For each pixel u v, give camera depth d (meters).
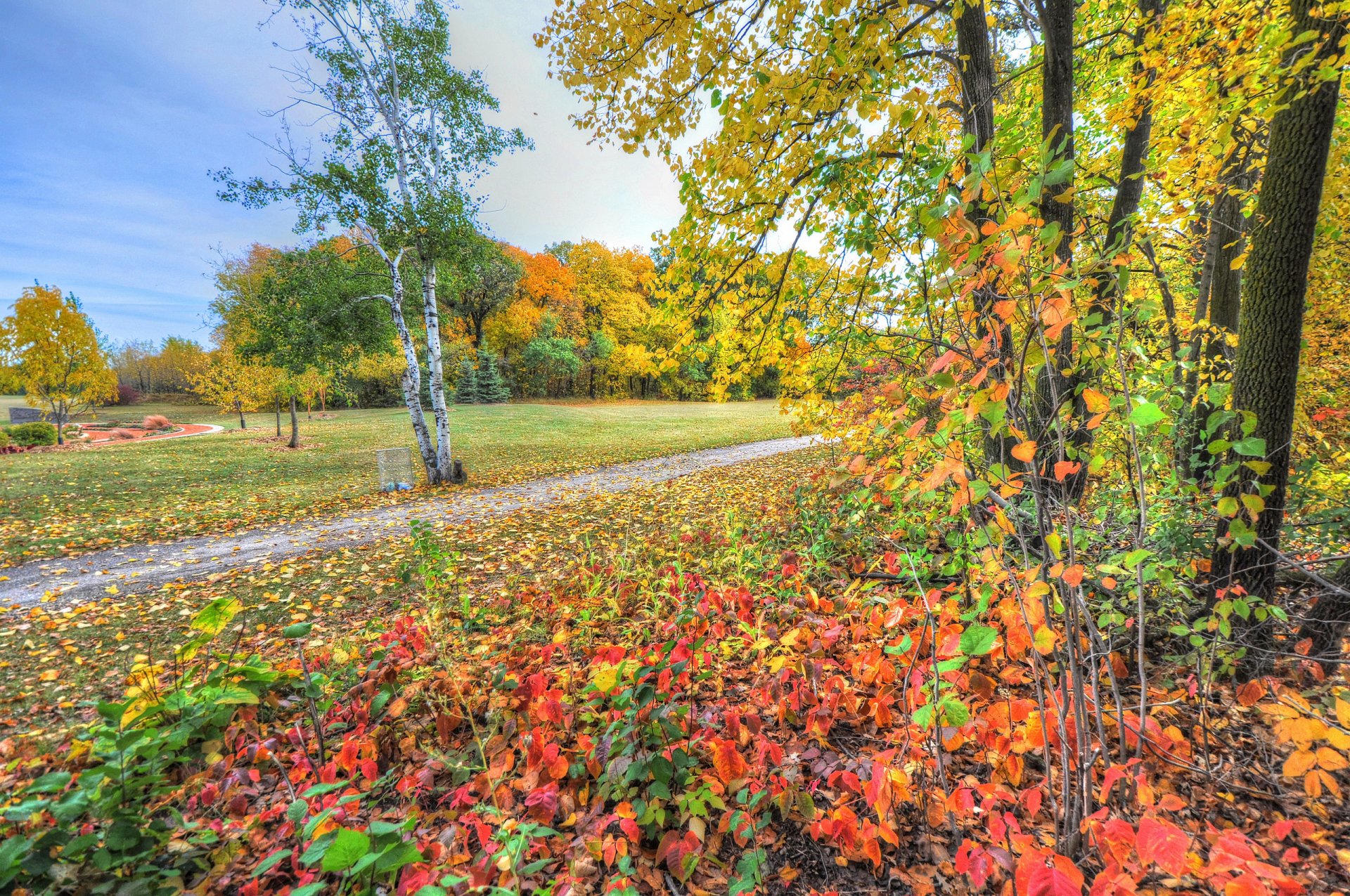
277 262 11.80
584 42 3.80
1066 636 1.57
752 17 3.55
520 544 7.37
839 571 4.57
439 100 11.91
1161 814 1.90
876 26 3.06
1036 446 1.44
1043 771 2.23
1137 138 4.44
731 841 2.13
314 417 38.31
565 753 2.39
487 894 1.71
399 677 3.05
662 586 4.61
